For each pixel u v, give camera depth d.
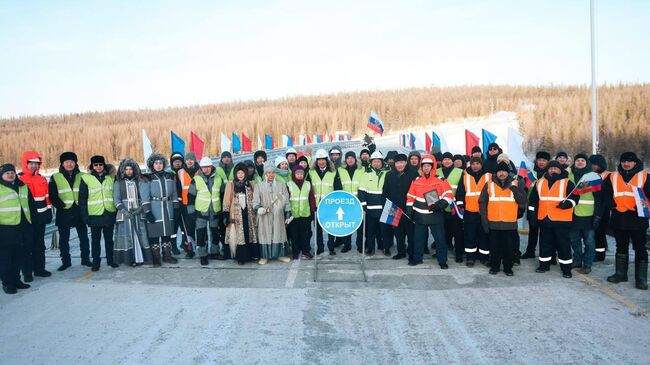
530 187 8.26
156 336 4.76
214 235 7.80
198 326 5.00
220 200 7.85
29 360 4.27
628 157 6.09
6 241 6.14
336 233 6.84
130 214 7.30
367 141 13.41
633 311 5.28
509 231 6.71
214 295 6.01
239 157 28.98
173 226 7.73
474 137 11.09
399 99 108.00
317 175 8.22
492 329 4.85
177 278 6.80
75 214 7.40
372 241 8.30
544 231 6.86
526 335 4.68
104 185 7.26
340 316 5.27
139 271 7.20
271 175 7.52
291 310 5.45
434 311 5.38
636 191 5.99
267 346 4.51
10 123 110.50
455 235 7.61
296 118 88.62
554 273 6.87
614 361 4.12
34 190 6.92
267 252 7.57
